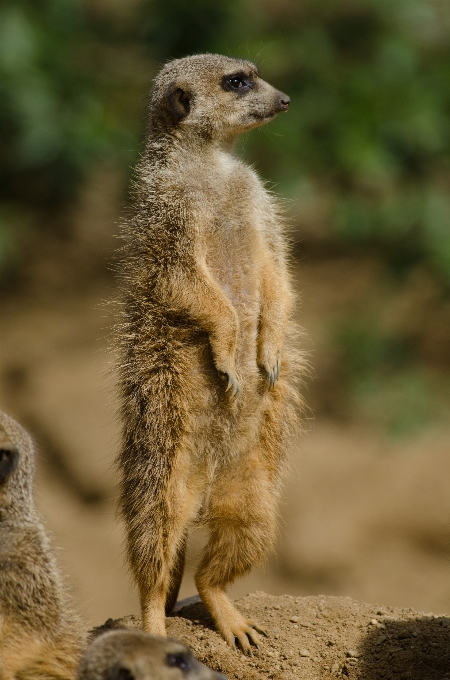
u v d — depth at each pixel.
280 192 15.63
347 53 16.94
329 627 6.82
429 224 15.68
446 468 14.33
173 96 7.29
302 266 19.55
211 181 7.12
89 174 18.61
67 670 5.77
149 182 7.18
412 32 16.86
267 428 7.07
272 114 7.43
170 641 5.20
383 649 6.48
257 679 6.32
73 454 15.09
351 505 13.82
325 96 15.75
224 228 7.07
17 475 5.84
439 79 16.28
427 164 16.34
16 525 5.82
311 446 15.12
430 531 13.55
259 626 6.79
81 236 21.17
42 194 18.56
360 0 16.66
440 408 15.88
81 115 16.47
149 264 6.95
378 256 19.61
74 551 13.45
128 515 6.86
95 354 17.20
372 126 15.57
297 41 16.27
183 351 6.84
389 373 16.62
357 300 18.09
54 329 18.31
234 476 6.98
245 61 7.58
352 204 16.34
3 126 17.14
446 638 6.55
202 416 6.93
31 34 16.36
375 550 13.40
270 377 6.96
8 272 19.89
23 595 5.66
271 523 7.01
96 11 19.30
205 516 6.99
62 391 16.14
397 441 15.20
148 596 6.74
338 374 16.81
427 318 17.59
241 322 7.06
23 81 16.05
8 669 5.59
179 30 16.58
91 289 19.64
